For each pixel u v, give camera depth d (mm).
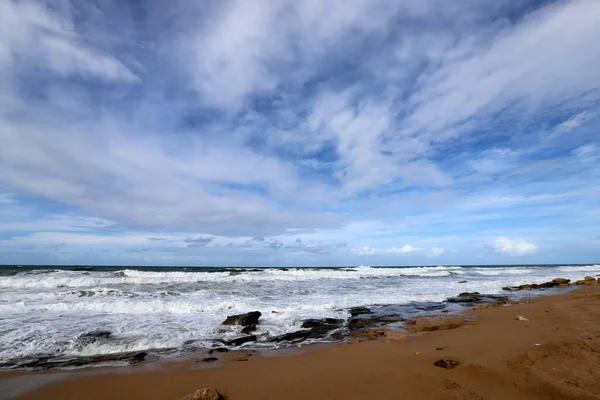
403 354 6832
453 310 13391
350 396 4660
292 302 14578
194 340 8562
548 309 11945
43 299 13500
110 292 15398
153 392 5188
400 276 33750
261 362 6734
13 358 6922
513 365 5352
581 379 4566
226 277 25422
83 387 5422
